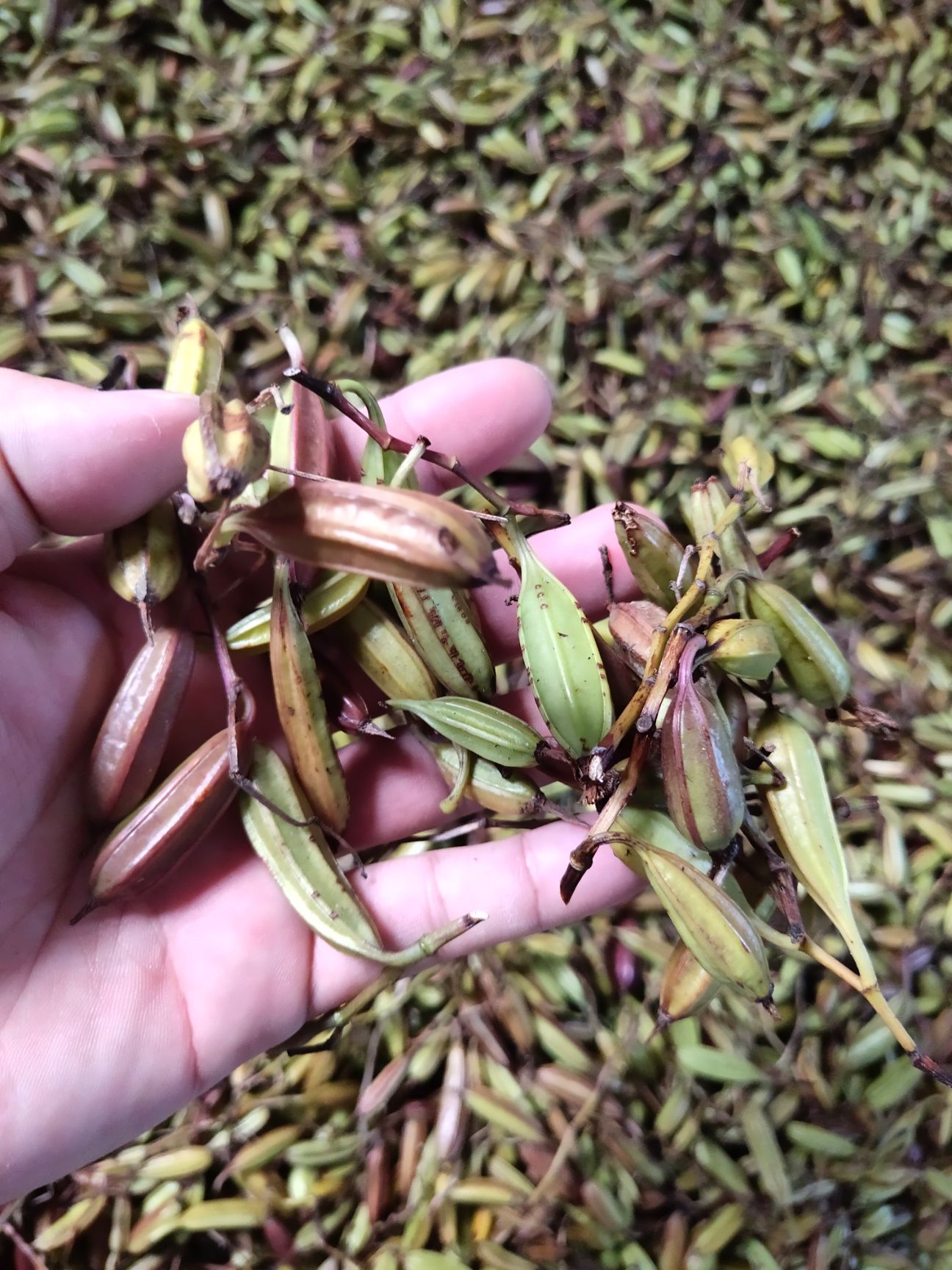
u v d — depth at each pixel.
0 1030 0.15
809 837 0.14
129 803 0.15
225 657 0.15
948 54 0.26
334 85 0.26
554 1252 0.18
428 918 0.17
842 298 0.25
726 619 0.14
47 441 0.14
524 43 0.26
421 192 0.26
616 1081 0.19
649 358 0.24
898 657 0.23
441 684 0.16
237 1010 0.16
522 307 0.25
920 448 0.23
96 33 0.25
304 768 0.15
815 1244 0.18
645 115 0.26
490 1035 0.19
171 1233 0.19
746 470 0.14
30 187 0.25
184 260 0.25
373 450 0.15
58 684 0.16
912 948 0.20
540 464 0.24
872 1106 0.19
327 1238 0.19
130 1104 0.16
